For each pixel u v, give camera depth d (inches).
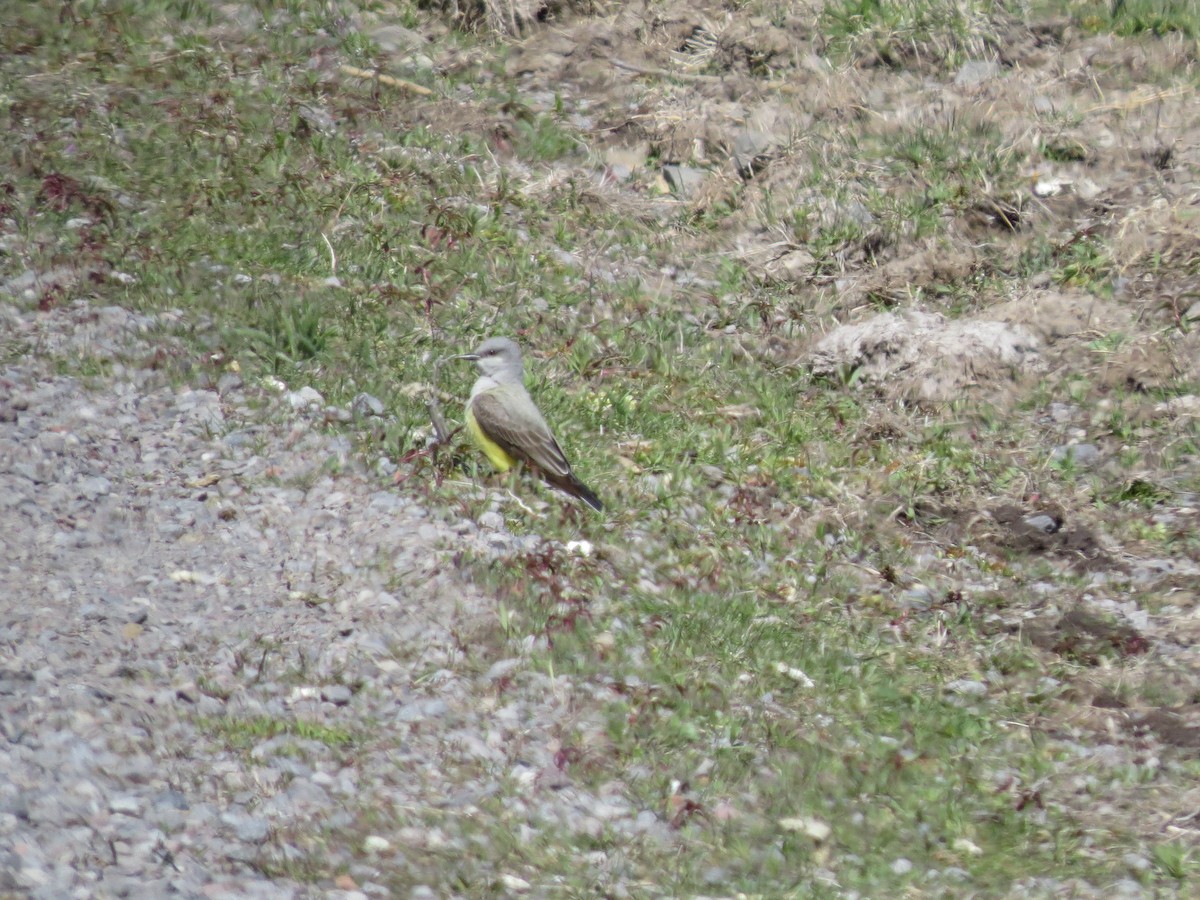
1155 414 658.8
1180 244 745.6
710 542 546.0
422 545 496.7
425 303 657.0
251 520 502.0
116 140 728.3
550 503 540.4
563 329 671.1
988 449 641.0
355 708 427.8
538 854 384.2
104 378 556.4
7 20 816.9
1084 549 579.5
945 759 451.5
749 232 780.0
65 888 332.8
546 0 929.5
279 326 601.6
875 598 533.6
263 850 365.1
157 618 447.8
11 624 429.1
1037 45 929.5
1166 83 884.0
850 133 841.5
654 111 856.9
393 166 765.9
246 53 834.2
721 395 652.7
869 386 678.5
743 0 946.7
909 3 933.2
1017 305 719.7
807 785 430.3
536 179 792.9
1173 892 395.5
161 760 388.5
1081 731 475.2
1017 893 391.2
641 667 466.6
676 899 374.3
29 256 616.4
